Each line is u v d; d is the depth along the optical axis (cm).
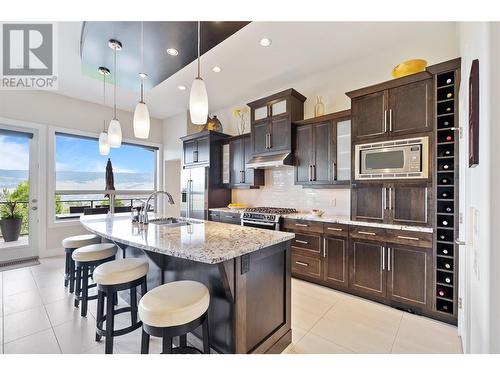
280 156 356
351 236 269
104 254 227
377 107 257
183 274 180
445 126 222
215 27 201
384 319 221
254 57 315
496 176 79
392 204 245
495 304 79
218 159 476
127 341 190
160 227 222
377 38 274
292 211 364
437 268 219
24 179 404
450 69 208
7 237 389
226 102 479
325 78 354
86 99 466
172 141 576
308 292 278
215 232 193
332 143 314
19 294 268
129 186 550
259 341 160
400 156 238
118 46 225
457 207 202
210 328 157
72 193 462
